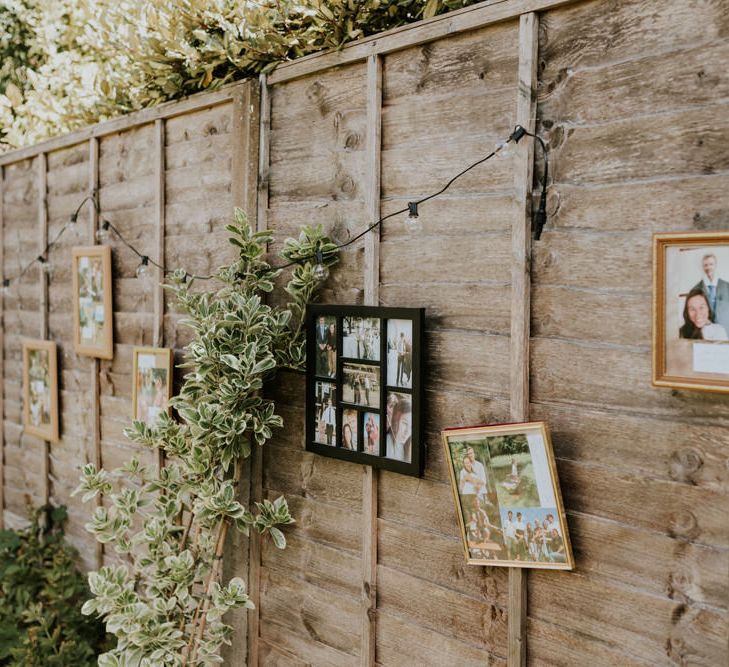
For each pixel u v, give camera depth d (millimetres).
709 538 1850
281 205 2928
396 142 2520
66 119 4535
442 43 2383
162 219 3488
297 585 2877
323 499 2779
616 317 2004
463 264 2336
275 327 2781
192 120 3326
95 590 3008
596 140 2031
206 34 3039
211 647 2814
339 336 2633
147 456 3650
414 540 2484
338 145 2711
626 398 1988
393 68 2523
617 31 1984
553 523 2088
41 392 4484
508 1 2178
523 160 2152
